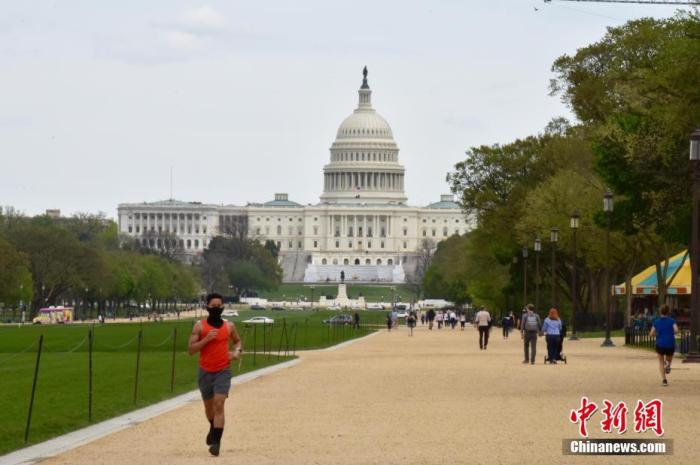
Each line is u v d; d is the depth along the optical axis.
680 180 104.56
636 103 122.00
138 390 75.31
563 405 62.75
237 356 48.41
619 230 138.50
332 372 92.56
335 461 43.88
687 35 99.62
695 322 93.38
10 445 50.50
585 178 173.38
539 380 80.69
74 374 89.94
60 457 46.09
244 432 52.56
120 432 53.53
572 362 103.19
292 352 131.25
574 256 155.12
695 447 46.62
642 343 129.75
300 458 44.75
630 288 164.25
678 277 164.00
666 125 100.50
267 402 66.06
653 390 71.38
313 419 57.31
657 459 43.84
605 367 94.44
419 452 45.91
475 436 50.38
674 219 109.62
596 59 157.88
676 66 94.44
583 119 157.62
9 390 75.25
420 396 68.88
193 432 53.19
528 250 198.62
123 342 155.12
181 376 88.00
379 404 64.25
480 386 75.94
